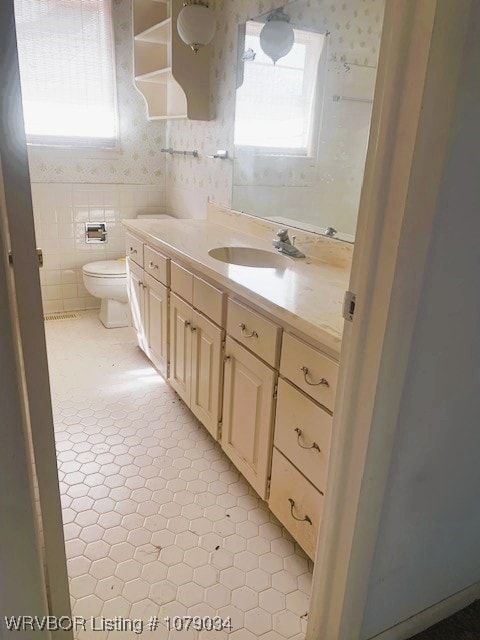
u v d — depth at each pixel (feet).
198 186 9.91
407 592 4.07
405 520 3.66
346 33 5.73
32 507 2.51
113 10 10.09
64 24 9.87
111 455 6.55
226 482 6.15
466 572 4.48
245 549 5.16
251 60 7.51
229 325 5.60
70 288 11.60
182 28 7.56
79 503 5.65
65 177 10.78
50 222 10.91
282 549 5.18
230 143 8.39
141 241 8.33
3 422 2.30
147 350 8.84
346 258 6.00
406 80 2.48
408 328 2.92
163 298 7.57
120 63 10.53
